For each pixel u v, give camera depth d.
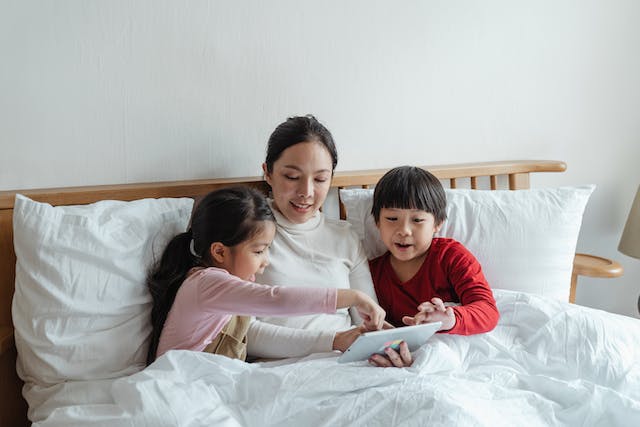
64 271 1.06
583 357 1.15
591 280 2.11
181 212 1.25
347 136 1.61
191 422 0.89
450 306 1.19
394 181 1.29
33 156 1.26
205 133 1.42
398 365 1.07
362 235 1.46
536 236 1.45
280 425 0.93
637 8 2.00
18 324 1.07
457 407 0.90
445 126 1.75
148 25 1.32
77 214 1.10
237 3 1.40
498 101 1.82
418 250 1.31
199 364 1.00
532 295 1.28
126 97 1.32
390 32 1.62
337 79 1.57
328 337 1.18
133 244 1.13
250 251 1.12
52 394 1.05
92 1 1.26
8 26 1.20
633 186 2.12
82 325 1.07
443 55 1.71
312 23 1.50
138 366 1.13
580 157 2.00
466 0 1.71
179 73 1.37
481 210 1.46
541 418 0.98
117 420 0.88
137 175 1.36
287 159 1.26
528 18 1.82
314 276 1.31
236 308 1.05
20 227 1.06
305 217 1.33
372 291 1.38
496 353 1.17
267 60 1.46
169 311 1.13
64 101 1.27
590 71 1.96
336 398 0.96
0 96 1.21
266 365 1.16
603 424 0.99
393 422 0.91
